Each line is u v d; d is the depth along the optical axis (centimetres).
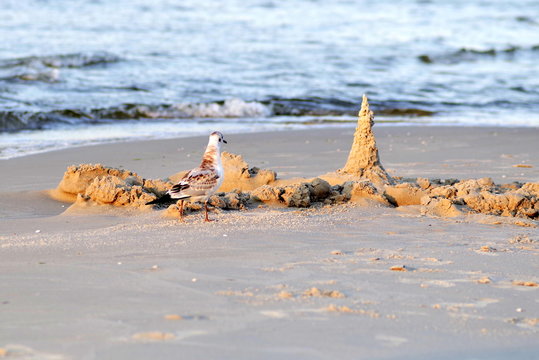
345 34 6394
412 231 1193
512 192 1434
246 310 770
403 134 2694
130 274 902
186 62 4662
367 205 1409
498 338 718
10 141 2584
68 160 2130
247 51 5212
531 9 8856
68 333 700
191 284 862
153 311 763
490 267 977
